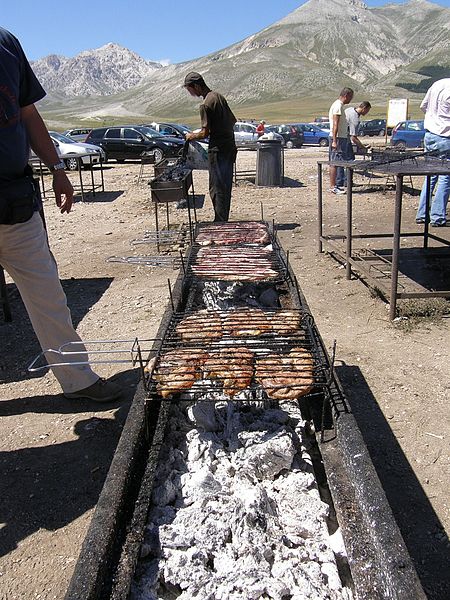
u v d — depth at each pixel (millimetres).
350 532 1806
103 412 3633
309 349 2799
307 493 2232
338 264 6512
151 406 2520
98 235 8836
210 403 2697
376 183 13328
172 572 1879
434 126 7035
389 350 4285
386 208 9906
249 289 4578
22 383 4074
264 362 2637
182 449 2480
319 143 35000
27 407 3746
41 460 3188
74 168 18734
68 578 2402
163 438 2404
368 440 3234
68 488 2953
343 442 2166
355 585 1664
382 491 1863
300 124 36031
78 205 11898
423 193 8281
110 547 1771
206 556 1946
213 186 7230
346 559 1942
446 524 2631
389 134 36312
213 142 7043
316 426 2424
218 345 2785
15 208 3023
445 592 2297
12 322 5242
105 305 5598
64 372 3602
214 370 2512
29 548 2578
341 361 4137
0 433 3461
